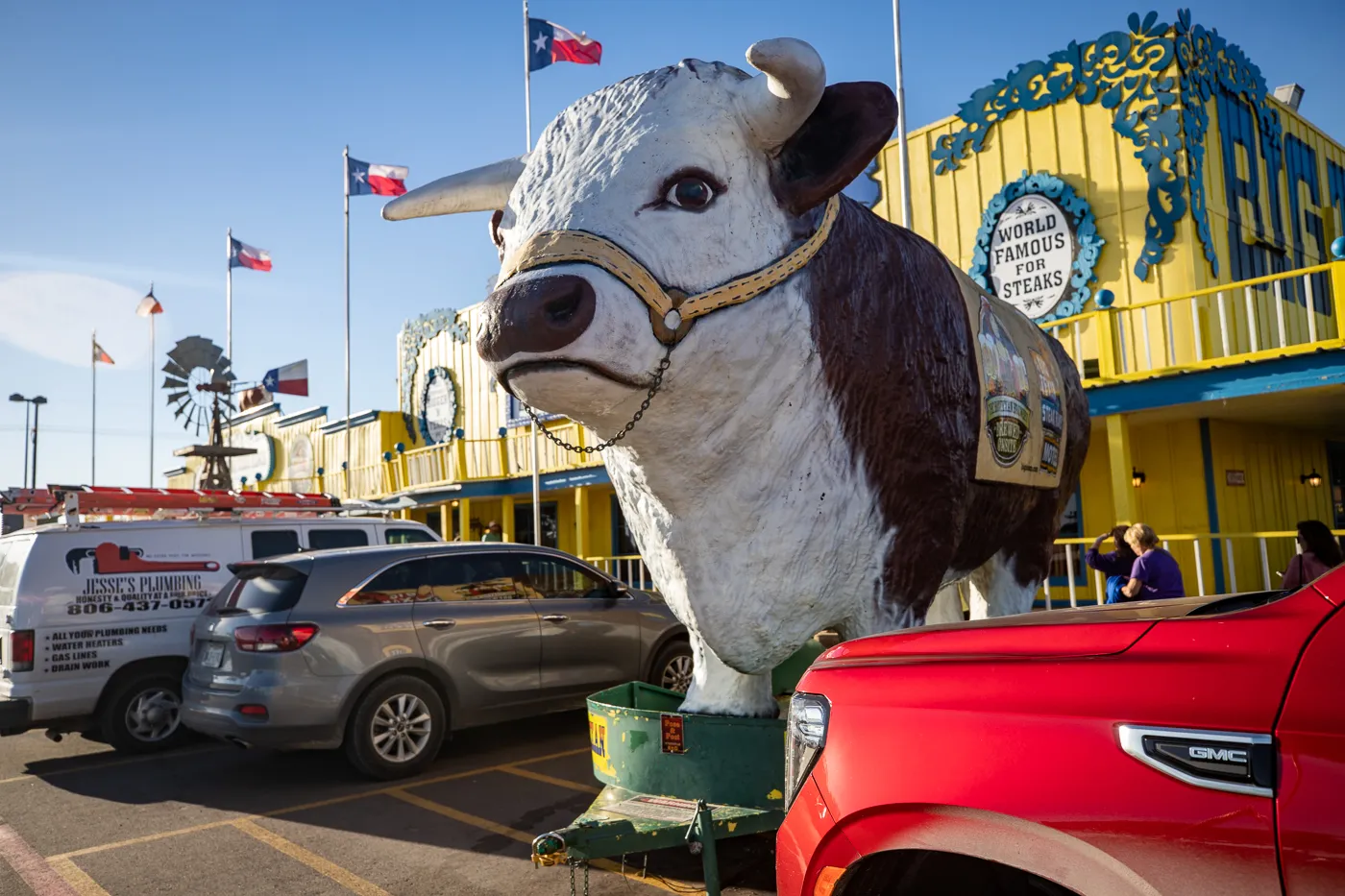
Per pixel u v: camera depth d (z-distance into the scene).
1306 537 6.28
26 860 5.10
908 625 3.63
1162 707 1.63
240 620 6.53
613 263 2.80
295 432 28.59
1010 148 11.38
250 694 6.28
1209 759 1.55
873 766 2.00
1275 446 11.02
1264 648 1.59
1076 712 1.74
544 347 2.69
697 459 3.25
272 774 6.86
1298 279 11.88
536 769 6.67
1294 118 12.34
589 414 3.00
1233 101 11.07
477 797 5.99
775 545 3.36
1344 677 1.47
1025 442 4.23
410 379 24.02
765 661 3.56
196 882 4.65
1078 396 5.30
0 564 7.86
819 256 3.36
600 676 7.67
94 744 8.27
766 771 3.66
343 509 10.09
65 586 7.43
